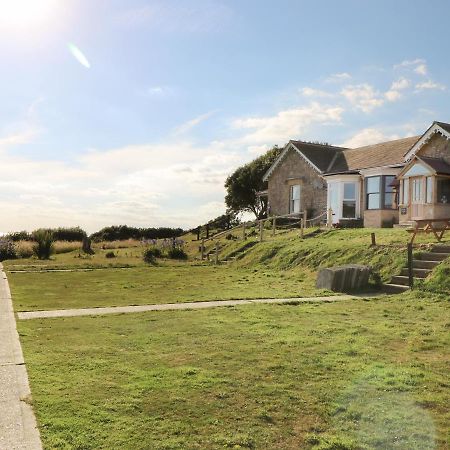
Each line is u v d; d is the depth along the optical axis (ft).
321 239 77.10
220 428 16.43
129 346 26.30
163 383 20.27
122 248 127.65
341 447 15.31
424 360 24.02
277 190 127.95
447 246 52.85
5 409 17.76
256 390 19.63
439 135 85.25
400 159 96.99
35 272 70.95
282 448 15.29
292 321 33.14
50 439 15.48
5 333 29.66
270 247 79.25
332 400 18.74
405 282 48.91
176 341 27.40
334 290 49.29
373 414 17.57
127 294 48.08
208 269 73.92
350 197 104.01
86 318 34.78
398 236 66.95
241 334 29.14
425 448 15.24
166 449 14.98
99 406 17.90
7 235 136.26
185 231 171.63
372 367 22.63
